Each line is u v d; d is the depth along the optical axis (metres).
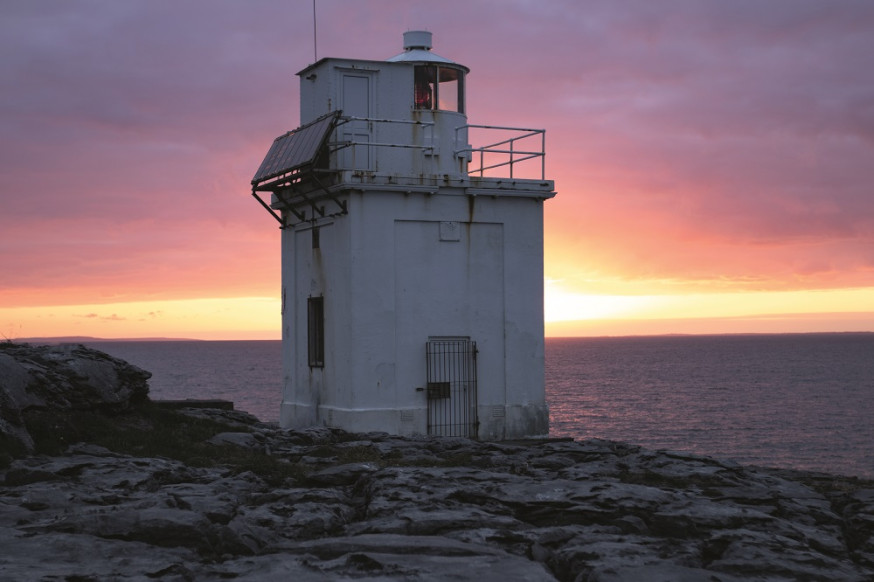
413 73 23.69
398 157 23.31
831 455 73.25
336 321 21.78
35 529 9.42
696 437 84.81
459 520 10.08
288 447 17.55
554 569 8.95
